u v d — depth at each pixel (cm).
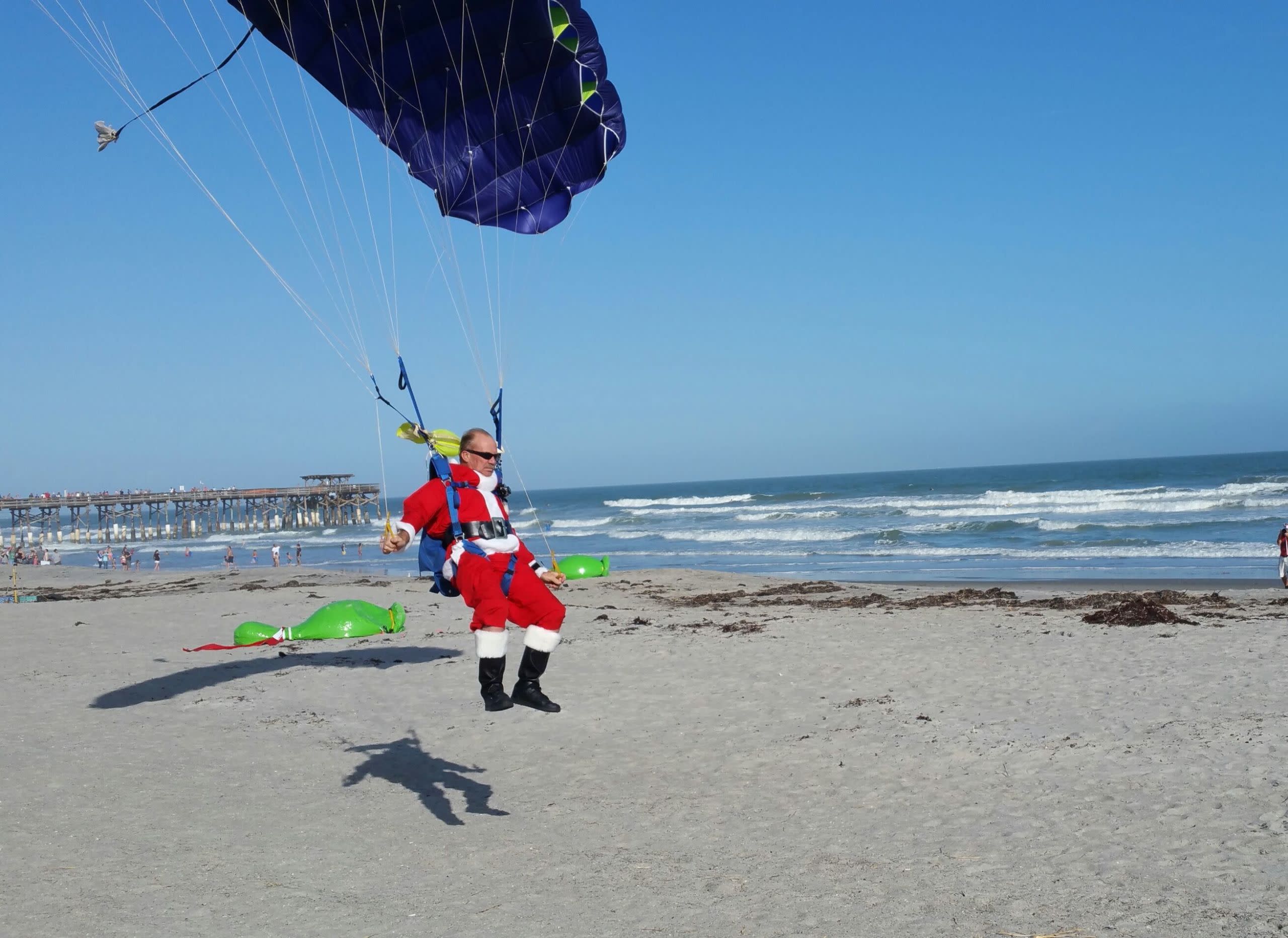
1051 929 433
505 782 750
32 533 9769
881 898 480
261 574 3556
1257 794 602
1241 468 11694
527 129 803
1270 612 1519
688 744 845
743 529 5891
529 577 547
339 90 811
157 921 470
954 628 1423
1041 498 6550
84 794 710
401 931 457
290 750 855
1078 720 834
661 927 455
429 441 556
